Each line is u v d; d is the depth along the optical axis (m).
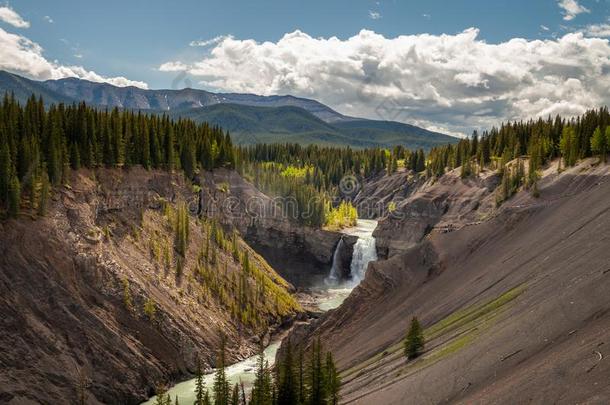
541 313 40.12
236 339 88.81
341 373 60.34
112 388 66.38
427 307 68.44
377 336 67.94
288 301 110.19
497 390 33.03
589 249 51.53
